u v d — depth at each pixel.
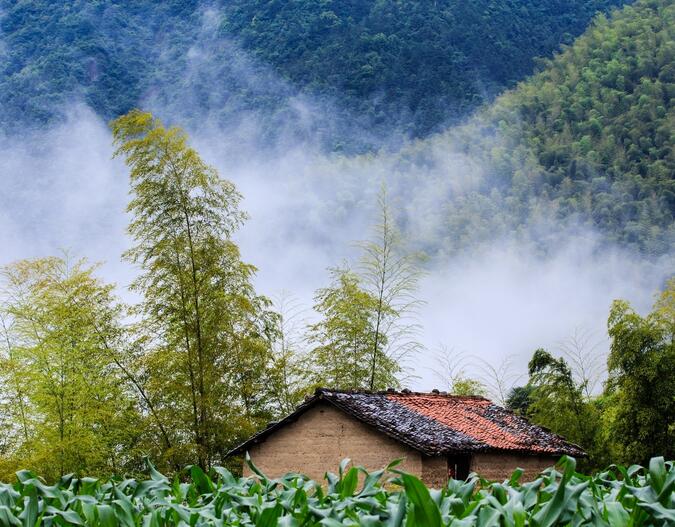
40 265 26.22
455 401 27.89
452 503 4.89
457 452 21.84
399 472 4.25
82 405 24.70
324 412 23.39
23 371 24.25
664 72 133.38
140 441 27.47
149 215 27.52
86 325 25.94
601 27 154.00
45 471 24.02
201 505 6.17
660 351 29.02
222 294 27.19
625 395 29.58
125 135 27.67
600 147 121.06
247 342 27.88
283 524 4.65
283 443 23.81
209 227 27.83
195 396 27.02
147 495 6.25
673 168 113.56
